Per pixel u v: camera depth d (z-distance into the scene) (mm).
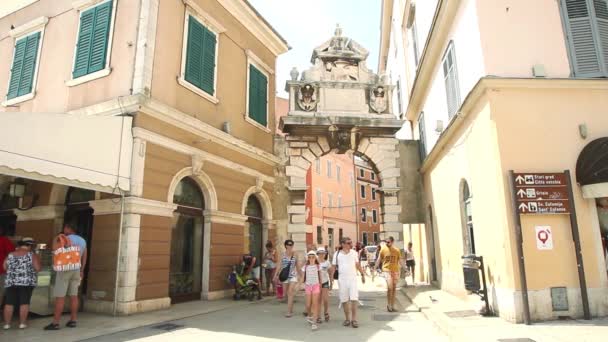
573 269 7273
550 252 7309
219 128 11898
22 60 11750
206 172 11000
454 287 11289
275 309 9898
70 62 10617
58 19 11297
